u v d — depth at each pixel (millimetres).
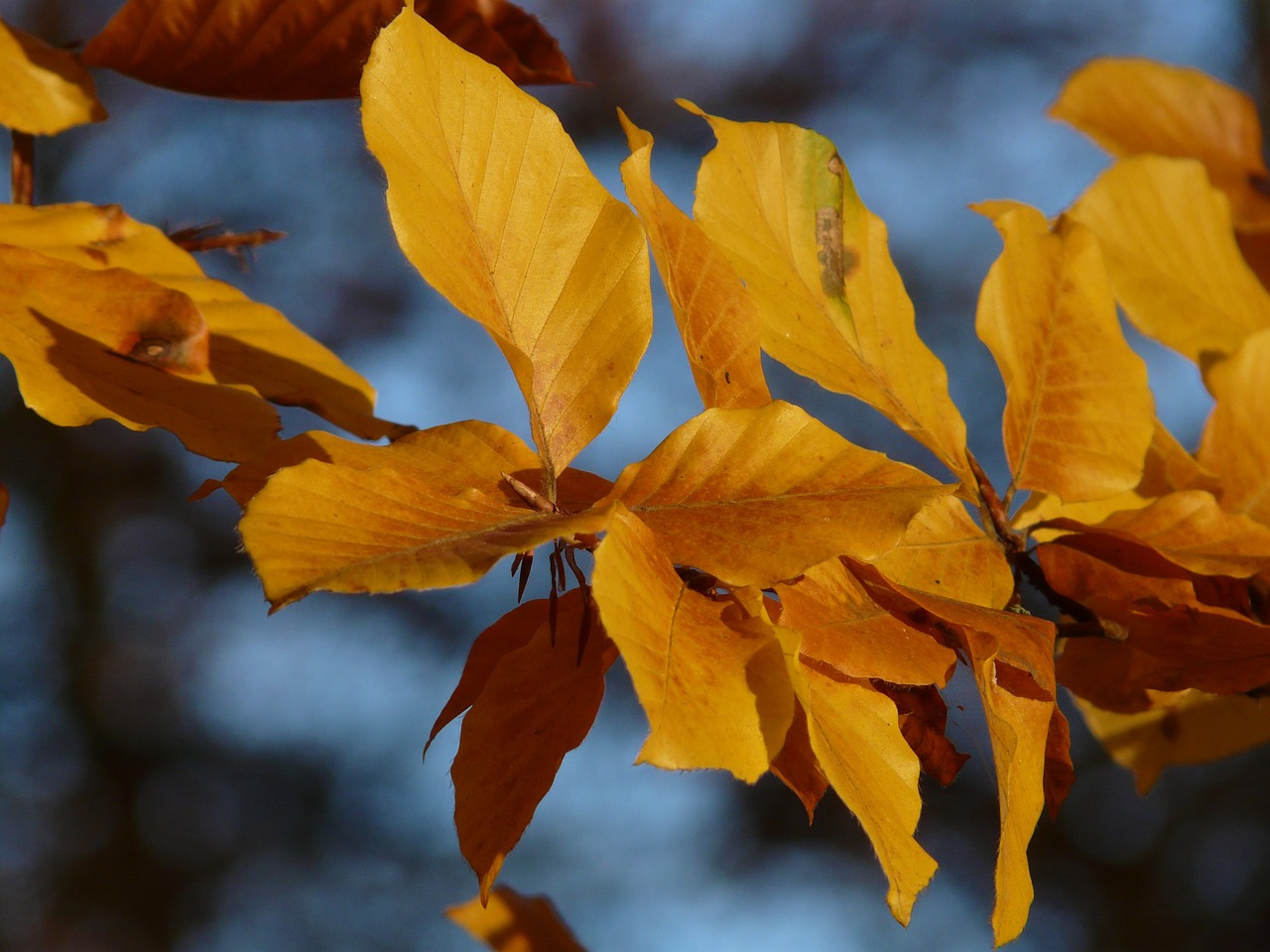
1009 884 882
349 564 846
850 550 874
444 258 890
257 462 894
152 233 978
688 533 876
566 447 898
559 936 1044
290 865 4727
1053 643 901
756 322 918
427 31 894
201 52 985
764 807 4438
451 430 900
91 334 927
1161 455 1003
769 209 955
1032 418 972
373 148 885
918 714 908
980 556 944
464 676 898
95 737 4727
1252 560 949
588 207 904
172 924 4543
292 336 979
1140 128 1256
